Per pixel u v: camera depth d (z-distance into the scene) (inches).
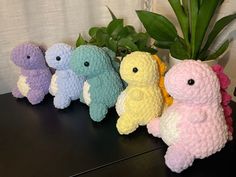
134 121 15.9
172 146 13.9
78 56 16.3
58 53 17.8
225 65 21.5
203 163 14.1
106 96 17.1
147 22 19.4
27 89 19.3
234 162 14.1
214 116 13.5
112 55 17.7
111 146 15.4
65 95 18.6
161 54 23.5
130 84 16.0
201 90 12.8
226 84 13.9
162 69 16.0
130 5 24.0
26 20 20.8
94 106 17.4
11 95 20.7
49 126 17.2
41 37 21.7
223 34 21.1
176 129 13.7
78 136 16.2
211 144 13.5
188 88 12.8
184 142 13.5
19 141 15.8
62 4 21.4
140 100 15.6
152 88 15.8
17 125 17.3
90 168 13.9
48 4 21.0
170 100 16.6
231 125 15.6
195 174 13.5
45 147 15.3
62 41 22.5
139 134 16.3
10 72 21.7
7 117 18.1
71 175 13.5
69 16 22.0
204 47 19.4
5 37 20.7
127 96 16.2
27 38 21.3
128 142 15.7
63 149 15.1
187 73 12.8
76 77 18.4
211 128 13.4
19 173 13.6
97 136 16.2
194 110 13.4
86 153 14.9
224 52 20.1
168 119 14.1
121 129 16.0
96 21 23.1
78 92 18.7
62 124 17.3
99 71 16.7
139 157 14.6
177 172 13.5
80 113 18.5
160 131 15.1
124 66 15.4
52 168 13.9
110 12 21.7
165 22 19.5
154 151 15.0
